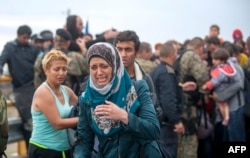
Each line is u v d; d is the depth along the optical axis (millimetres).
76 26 5754
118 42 3266
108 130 2551
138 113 2617
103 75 2457
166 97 4551
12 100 5551
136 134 2553
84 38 6113
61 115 3379
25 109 5242
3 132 2781
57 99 3387
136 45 3293
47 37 7062
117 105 2520
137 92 2627
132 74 3309
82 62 4824
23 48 6246
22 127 5293
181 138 5215
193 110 5289
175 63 5523
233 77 5348
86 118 2703
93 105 2537
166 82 4582
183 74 5402
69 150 3449
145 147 2611
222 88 5383
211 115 5762
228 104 5484
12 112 5836
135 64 3346
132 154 2600
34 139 3406
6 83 6566
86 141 2758
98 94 2512
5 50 6133
